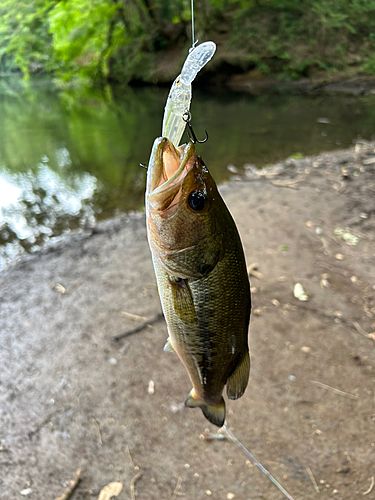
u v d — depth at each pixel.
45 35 4.15
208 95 3.09
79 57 3.78
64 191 1.33
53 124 2.40
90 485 0.44
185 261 0.26
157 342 0.63
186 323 0.27
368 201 1.02
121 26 3.36
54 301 0.74
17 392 0.56
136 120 2.40
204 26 3.32
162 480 0.44
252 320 0.66
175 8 3.31
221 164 1.48
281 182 1.22
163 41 3.53
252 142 1.74
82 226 1.06
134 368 0.59
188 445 0.48
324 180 1.20
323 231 0.91
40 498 0.43
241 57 3.26
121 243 0.94
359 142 1.61
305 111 2.31
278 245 0.87
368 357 0.57
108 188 1.34
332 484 0.42
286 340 0.61
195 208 0.25
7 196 1.31
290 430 0.48
